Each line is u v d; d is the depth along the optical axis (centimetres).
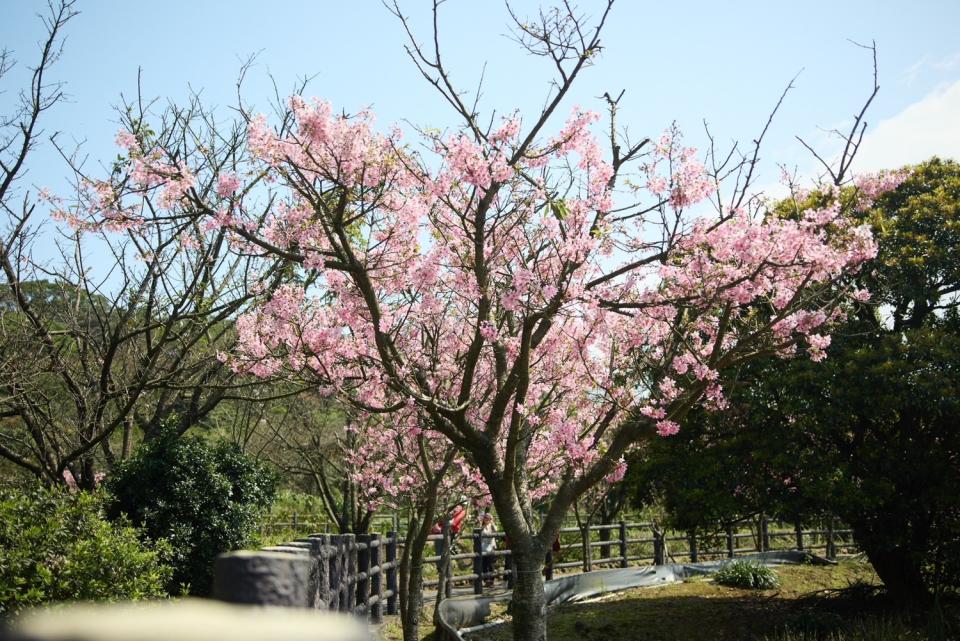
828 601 1227
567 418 812
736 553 1809
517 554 657
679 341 725
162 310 1013
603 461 674
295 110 585
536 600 648
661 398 691
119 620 61
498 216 629
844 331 1082
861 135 660
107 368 913
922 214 1074
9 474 1134
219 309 951
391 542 1165
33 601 523
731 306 646
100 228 612
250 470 998
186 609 66
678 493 1120
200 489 925
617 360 776
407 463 996
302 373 711
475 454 648
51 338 943
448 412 623
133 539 658
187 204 661
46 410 1028
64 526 602
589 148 628
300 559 100
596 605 1289
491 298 682
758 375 1103
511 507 656
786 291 691
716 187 625
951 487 1013
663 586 1439
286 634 64
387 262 684
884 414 1034
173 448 933
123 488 910
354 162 609
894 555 1151
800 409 1034
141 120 880
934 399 976
